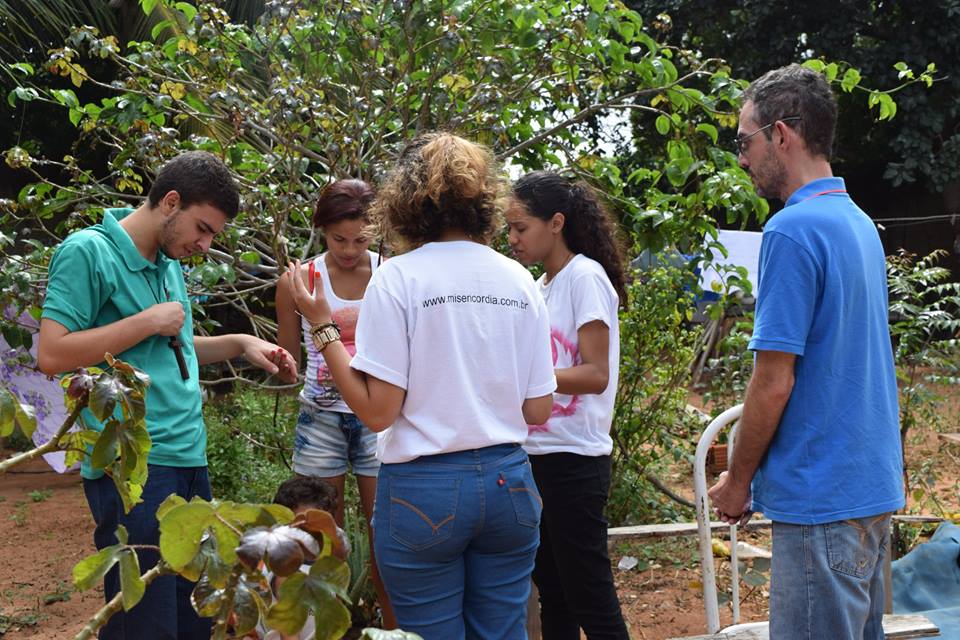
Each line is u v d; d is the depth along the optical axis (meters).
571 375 2.89
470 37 4.41
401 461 2.24
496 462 2.25
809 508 2.20
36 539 5.78
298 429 3.73
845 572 2.21
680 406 6.07
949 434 6.92
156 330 2.70
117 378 1.50
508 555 2.33
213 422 6.18
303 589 1.23
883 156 15.35
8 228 4.96
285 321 3.69
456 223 2.31
